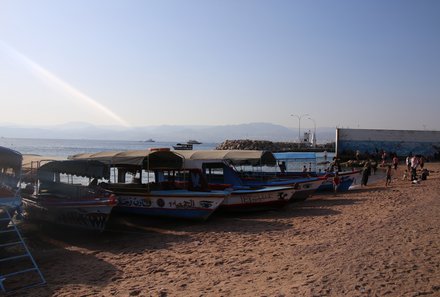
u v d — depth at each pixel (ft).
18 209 43.47
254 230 49.01
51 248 43.70
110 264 36.45
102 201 47.80
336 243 37.65
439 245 33.94
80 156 70.33
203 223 55.52
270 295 24.81
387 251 32.91
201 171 64.08
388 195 75.20
